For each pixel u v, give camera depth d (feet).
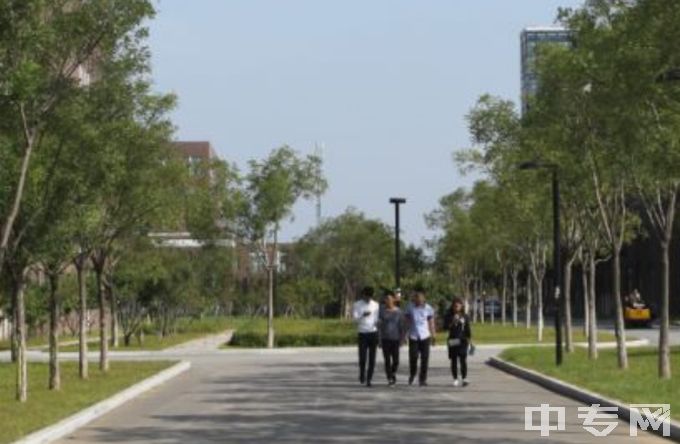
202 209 125.39
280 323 231.91
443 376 98.53
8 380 92.02
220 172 162.30
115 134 74.49
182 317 252.01
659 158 72.64
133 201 85.40
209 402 74.23
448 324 87.56
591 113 87.71
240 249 217.36
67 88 63.72
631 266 323.57
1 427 54.70
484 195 165.89
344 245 293.84
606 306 349.00
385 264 292.61
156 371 102.01
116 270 134.00
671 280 292.40
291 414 65.16
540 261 177.27
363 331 87.04
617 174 89.30
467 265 264.52
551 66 92.58
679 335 190.19
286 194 165.68
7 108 56.54
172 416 64.85
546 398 74.95
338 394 79.66
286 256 298.97
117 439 53.57
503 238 174.19
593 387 75.66
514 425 58.23
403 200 155.43
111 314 172.76
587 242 122.62
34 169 62.80
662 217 81.10
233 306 311.68
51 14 60.75
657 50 66.95
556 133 94.68
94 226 77.05
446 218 252.42
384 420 61.16
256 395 79.66
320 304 283.38
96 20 62.28
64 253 74.69
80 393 76.54
